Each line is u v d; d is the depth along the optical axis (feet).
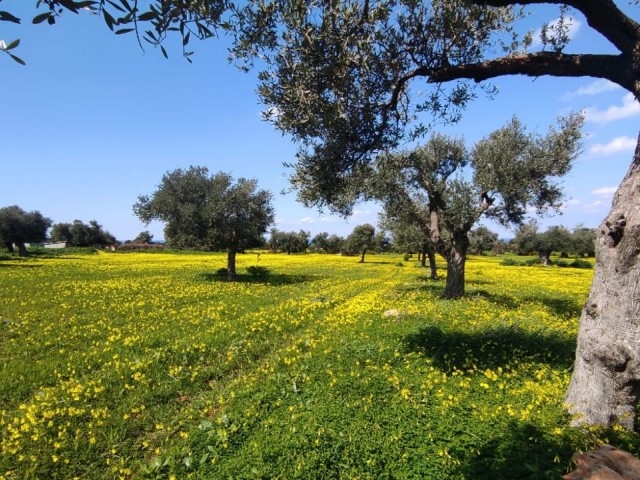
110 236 393.50
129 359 32.89
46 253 220.64
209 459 18.34
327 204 28.66
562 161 51.55
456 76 20.90
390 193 57.21
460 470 15.99
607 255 17.87
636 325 17.03
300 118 20.79
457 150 58.13
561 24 20.68
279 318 48.57
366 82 21.18
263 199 98.89
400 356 30.66
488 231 254.47
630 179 17.29
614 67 17.85
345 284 95.40
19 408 24.23
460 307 53.78
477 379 25.55
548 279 120.47
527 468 15.35
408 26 20.42
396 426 19.65
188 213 90.38
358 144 23.16
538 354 30.07
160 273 112.78
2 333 41.86
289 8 18.10
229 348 35.65
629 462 13.70
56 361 32.71
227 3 17.94
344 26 17.99
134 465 18.95
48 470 18.56
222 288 80.43
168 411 24.35
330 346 34.55
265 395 24.57
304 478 16.19
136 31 8.96
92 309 55.42
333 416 20.85
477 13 19.04
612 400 17.67
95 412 23.29
